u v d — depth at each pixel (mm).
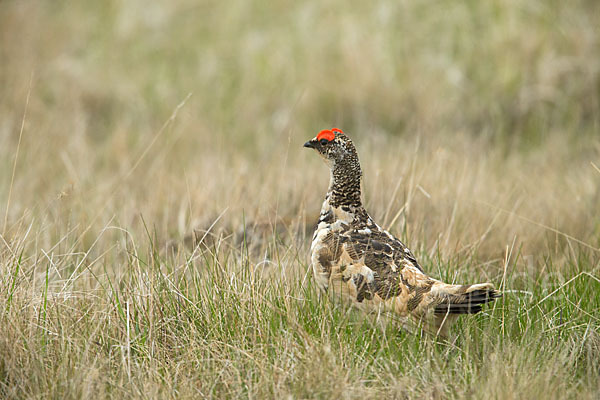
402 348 9891
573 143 21953
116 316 10750
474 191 16109
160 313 10773
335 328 10328
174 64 29500
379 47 27156
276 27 30609
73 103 26000
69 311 10703
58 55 29469
